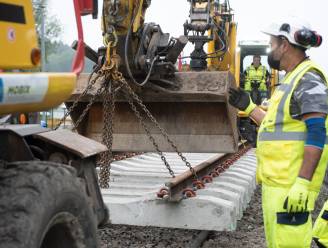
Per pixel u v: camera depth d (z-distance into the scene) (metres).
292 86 3.81
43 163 2.79
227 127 7.09
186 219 5.15
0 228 2.31
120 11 6.09
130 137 7.29
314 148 3.67
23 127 3.29
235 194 5.94
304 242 3.81
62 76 2.66
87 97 6.68
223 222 5.11
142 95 6.94
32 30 2.55
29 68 2.55
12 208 2.37
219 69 12.56
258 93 15.73
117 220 5.25
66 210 2.73
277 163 3.90
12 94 2.32
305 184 3.69
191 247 5.88
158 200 5.19
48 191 2.54
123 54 6.29
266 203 3.98
